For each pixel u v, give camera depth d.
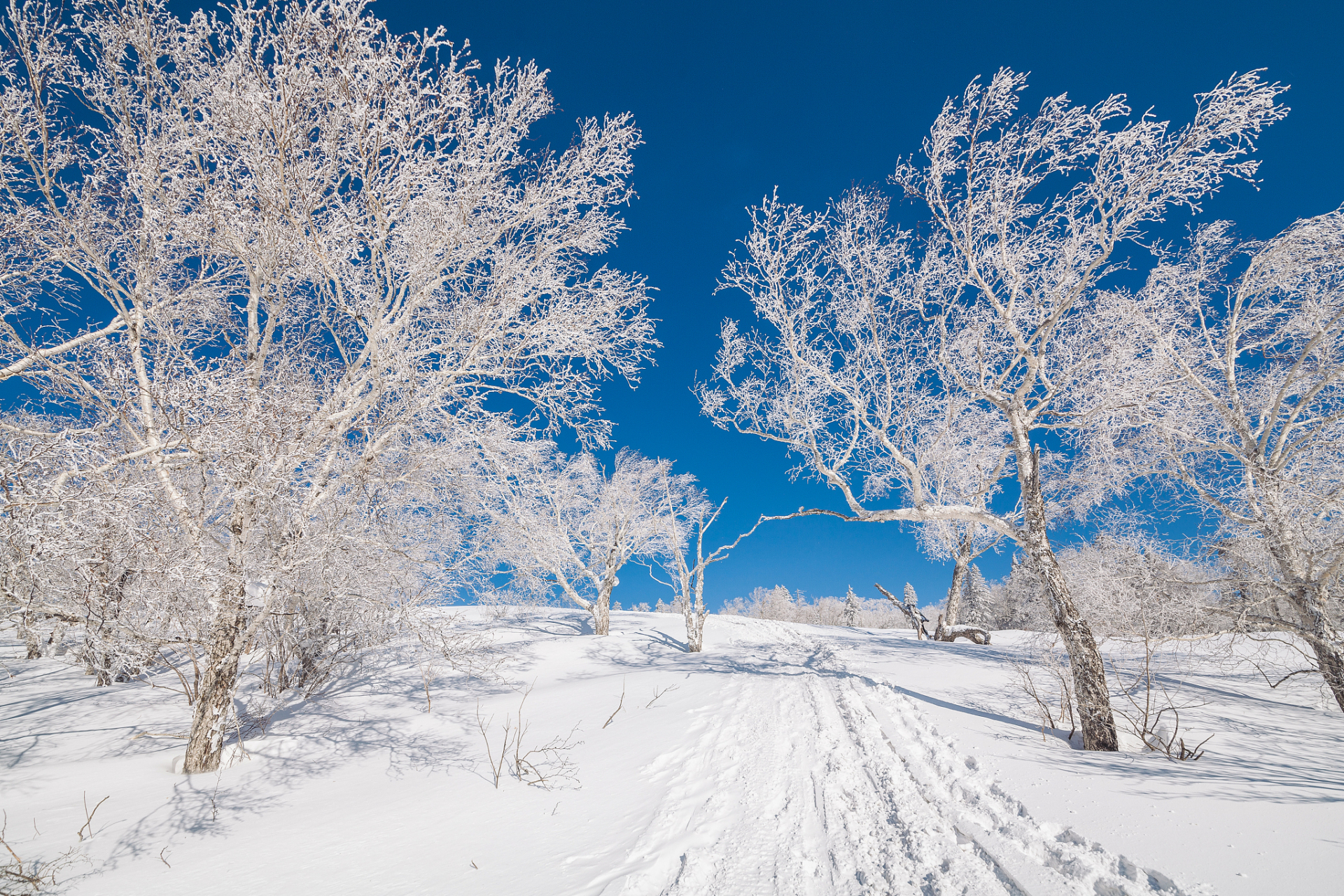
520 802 6.59
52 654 13.70
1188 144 7.74
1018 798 5.39
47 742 9.05
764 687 12.19
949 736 7.77
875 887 4.16
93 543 6.53
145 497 7.19
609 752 8.34
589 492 22.45
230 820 6.22
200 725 7.89
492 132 8.65
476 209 9.13
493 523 10.91
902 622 69.06
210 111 7.87
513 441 9.52
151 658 8.80
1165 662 12.72
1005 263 8.99
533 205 9.42
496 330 8.95
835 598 76.69
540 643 19.80
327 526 9.07
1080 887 3.84
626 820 5.85
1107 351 9.38
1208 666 12.28
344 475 8.83
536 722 10.44
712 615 33.34
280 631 11.27
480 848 5.34
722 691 12.10
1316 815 4.48
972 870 4.24
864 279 10.76
